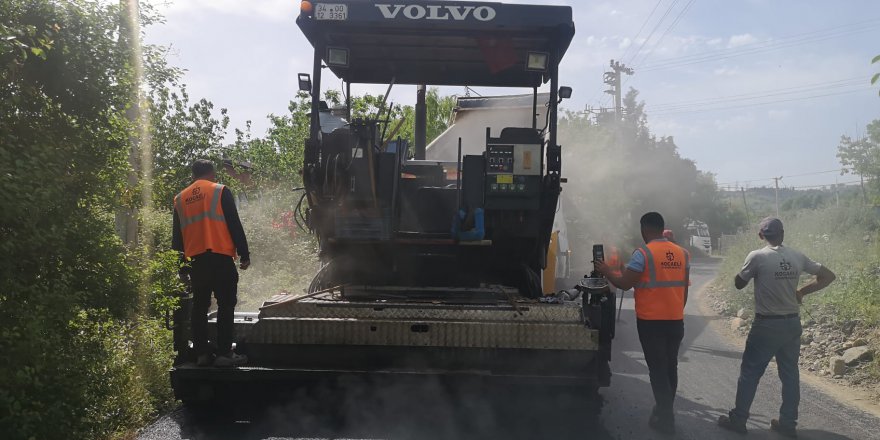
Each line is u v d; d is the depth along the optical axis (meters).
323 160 6.46
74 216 4.48
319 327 5.53
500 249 6.98
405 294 6.43
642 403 6.64
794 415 5.73
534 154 6.36
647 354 5.80
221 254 5.54
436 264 7.17
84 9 4.81
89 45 4.74
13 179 3.84
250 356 5.64
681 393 7.19
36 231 3.95
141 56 5.40
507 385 5.41
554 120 6.75
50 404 4.09
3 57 4.02
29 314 3.87
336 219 6.55
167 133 11.57
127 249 5.27
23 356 3.81
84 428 4.48
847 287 10.70
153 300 5.48
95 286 4.59
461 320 5.52
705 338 10.84
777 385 7.54
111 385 5.19
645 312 5.77
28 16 4.39
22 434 3.74
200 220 5.55
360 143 6.41
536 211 6.48
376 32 6.88
